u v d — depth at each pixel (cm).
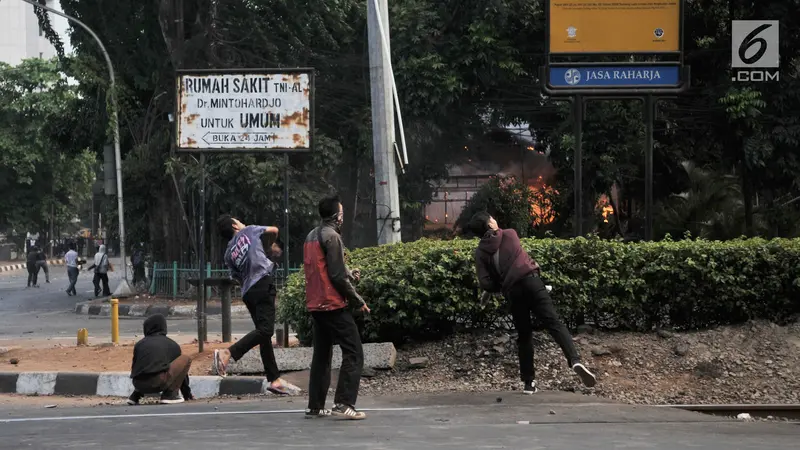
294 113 2017
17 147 10562
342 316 1284
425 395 1519
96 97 4856
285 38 4303
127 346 2323
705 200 4491
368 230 4522
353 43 4353
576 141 2139
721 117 4075
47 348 2392
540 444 1054
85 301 4906
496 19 4041
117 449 1033
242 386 1714
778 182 4122
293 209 4128
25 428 1273
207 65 4266
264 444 1059
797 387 1547
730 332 1736
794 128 3916
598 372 1622
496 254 1491
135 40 4738
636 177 4259
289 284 1934
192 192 4278
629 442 1073
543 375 1622
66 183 11762
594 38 2178
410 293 1714
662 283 1769
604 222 4550
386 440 1089
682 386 1578
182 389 1681
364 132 4206
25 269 10869
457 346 1744
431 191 4538
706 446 1044
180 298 4553
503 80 4084
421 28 4025
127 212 5031
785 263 1752
